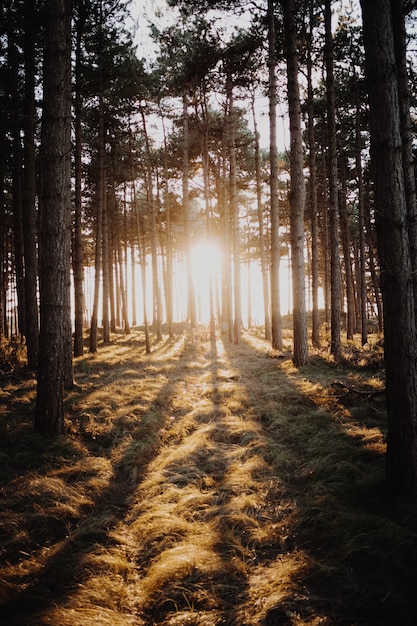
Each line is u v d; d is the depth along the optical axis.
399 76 7.96
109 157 20.86
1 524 3.63
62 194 6.07
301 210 10.90
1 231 18.09
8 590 2.89
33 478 4.59
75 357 14.25
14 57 12.48
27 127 11.12
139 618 2.77
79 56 11.78
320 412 6.78
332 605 2.66
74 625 2.56
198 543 3.48
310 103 15.01
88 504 4.22
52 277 6.02
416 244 7.44
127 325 24.94
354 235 27.33
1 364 11.19
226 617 2.67
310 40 12.52
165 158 22.59
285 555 3.32
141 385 9.68
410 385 3.76
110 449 5.80
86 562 3.26
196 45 13.15
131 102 17.06
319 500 3.94
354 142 17.75
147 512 4.09
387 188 3.70
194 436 6.19
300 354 11.02
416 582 2.76
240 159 23.11
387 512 3.58
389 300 3.80
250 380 10.16
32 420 6.56
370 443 5.27
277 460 5.18
